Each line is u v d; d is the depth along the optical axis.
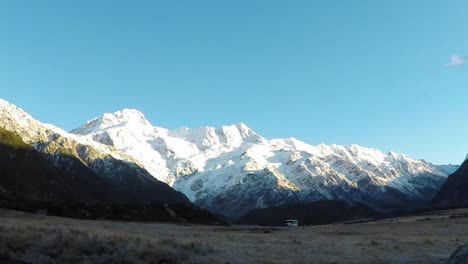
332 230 87.88
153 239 38.88
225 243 42.72
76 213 108.00
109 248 31.36
